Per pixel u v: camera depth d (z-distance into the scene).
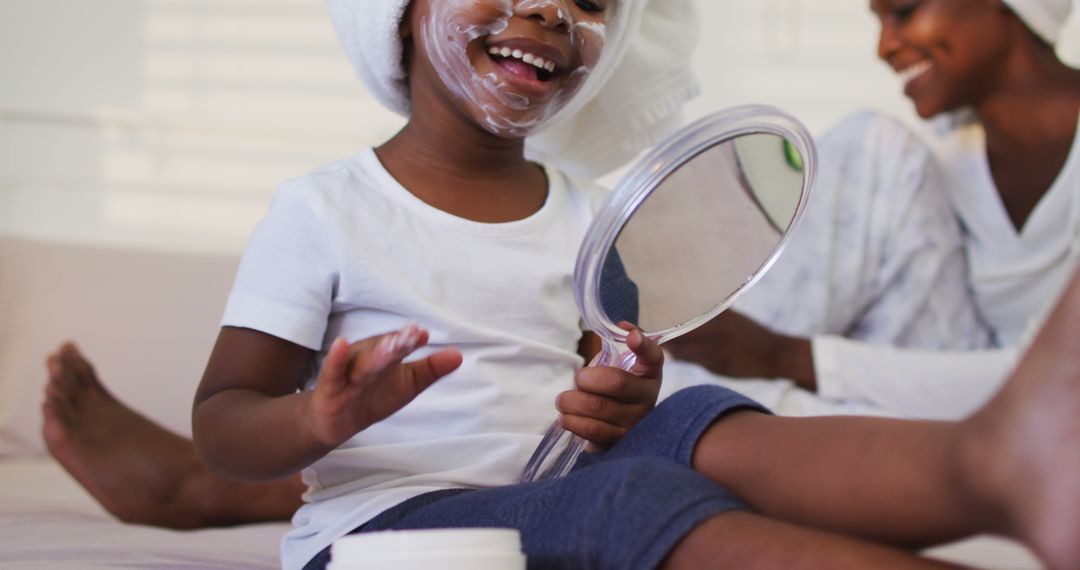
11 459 1.69
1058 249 1.80
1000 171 1.86
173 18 2.24
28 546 0.99
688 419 0.70
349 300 0.86
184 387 1.75
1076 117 1.80
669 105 1.19
